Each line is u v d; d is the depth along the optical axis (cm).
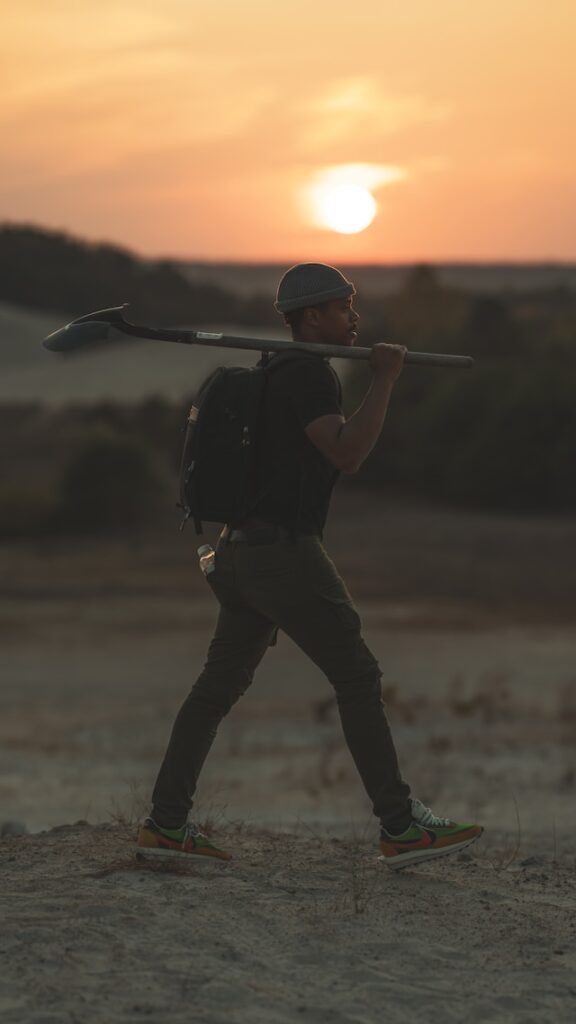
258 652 948
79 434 15075
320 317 899
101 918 816
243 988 707
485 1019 681
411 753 2980
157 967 736
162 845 955
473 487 11750
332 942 789
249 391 880
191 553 9425
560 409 11781
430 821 929
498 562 9062
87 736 3406
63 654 5691
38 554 9419
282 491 881
